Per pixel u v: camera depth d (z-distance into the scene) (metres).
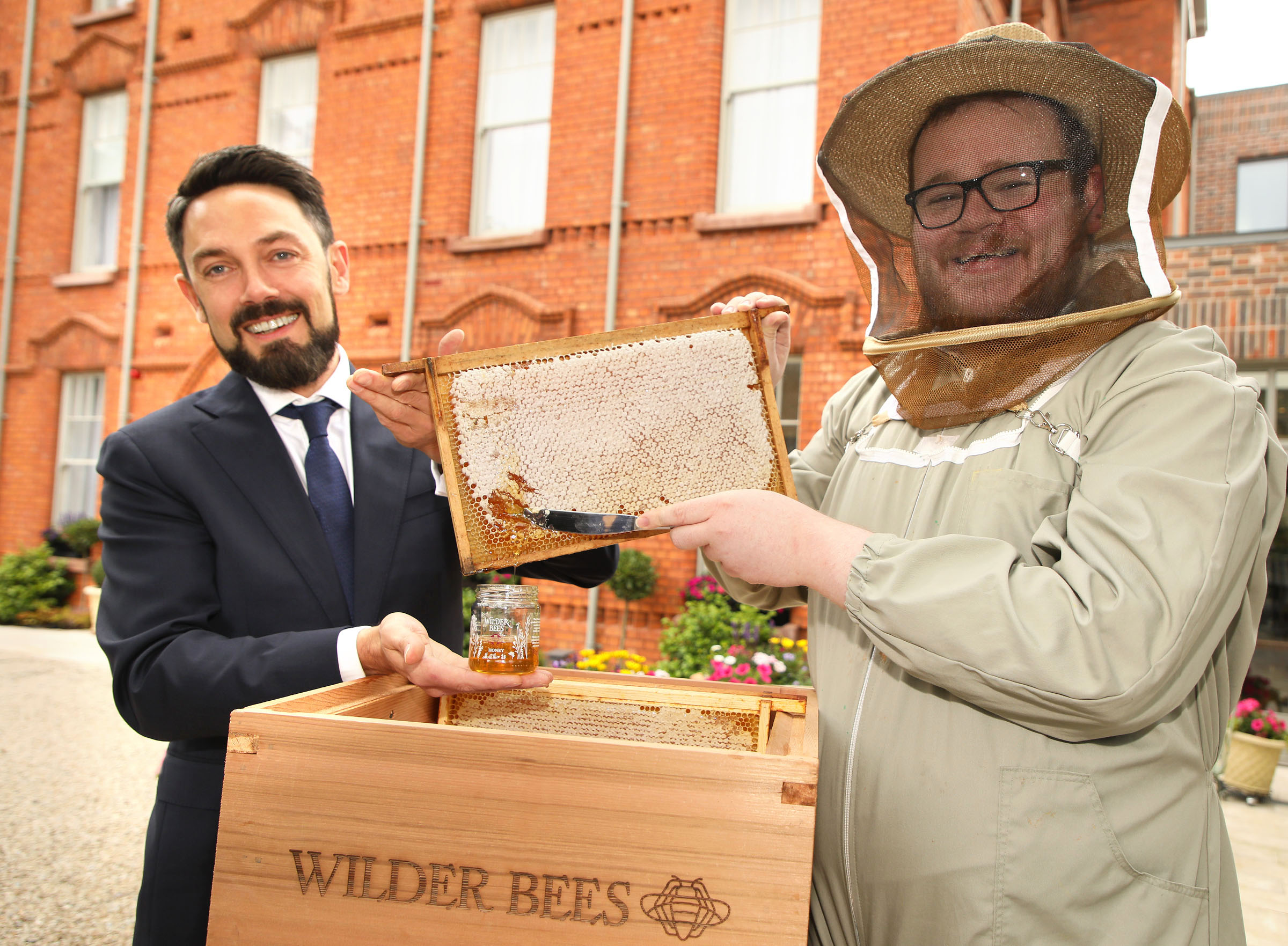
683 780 0.94
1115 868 1.12
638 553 6.77
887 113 1.43
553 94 7.44
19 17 10.38
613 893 0.94
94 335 9.76
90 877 3.70
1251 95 10.89
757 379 1.42
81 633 9.06
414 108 8.00
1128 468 1.12
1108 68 1.23
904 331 1.46
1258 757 5.16
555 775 0.97
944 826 1.19
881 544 1.17
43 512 10.05
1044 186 1.30
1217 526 1.05
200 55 9.01
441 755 0.99
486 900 0.97
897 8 6.26
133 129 9.51
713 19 6.90
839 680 1.40
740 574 1.24
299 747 1.02
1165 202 1.45
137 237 9.33
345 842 1.00
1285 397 6.43
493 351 1.39
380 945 0.98
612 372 1.40
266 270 1.72
